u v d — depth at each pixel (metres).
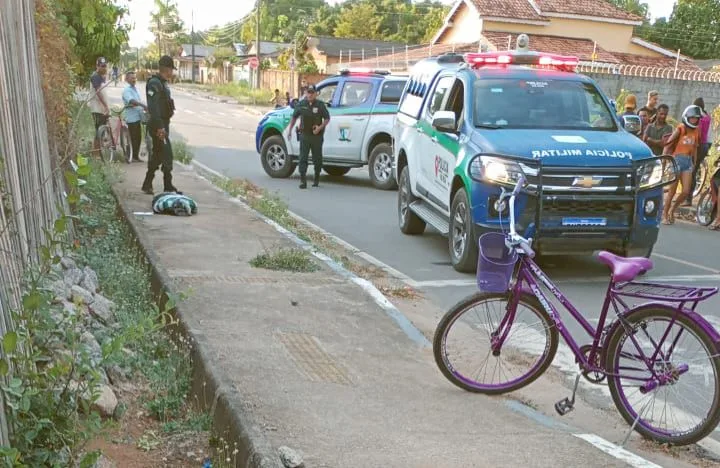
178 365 5.10
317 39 64.69
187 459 3.99
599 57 34.03
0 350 3.12
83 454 3.65
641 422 4.61
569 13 36.12
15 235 3.99
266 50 88.81
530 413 4.88
